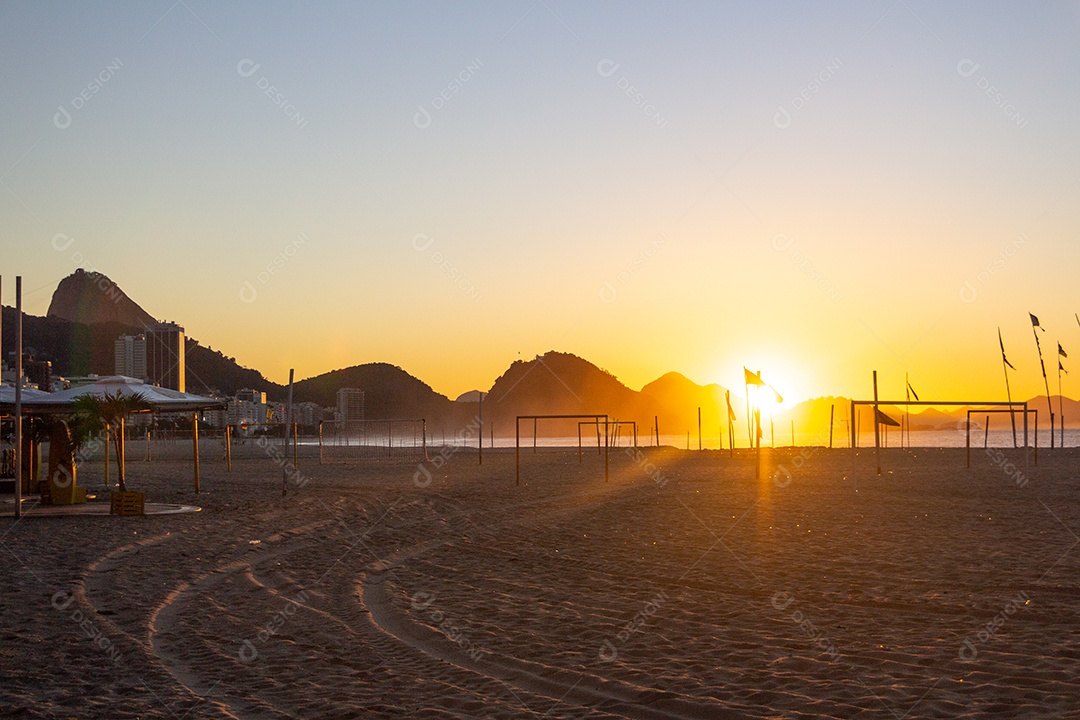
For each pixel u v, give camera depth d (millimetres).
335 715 6445
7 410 22859
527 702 6711
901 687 6781
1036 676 6965
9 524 18984
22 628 9312
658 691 6855
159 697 6957
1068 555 13523
